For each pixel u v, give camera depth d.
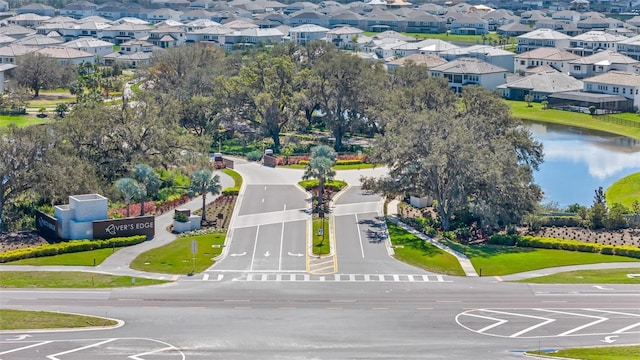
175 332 85.56
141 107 157.00
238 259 112.88
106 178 146.25
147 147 151.38
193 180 130.38
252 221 131.00
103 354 79.38
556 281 104.50
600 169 187.12
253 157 181.50
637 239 125.94
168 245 118.06
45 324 86.75
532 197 130.75
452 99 186.12
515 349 81.81
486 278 106.12
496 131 158.88
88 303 93.88
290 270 108.38
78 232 117.81
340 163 175.00
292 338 84.31
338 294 98.94
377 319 90.31
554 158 198.88
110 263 109.56
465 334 86.06
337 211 137.75
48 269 106.12
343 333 85.94
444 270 109.00
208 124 197.12
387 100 191.50
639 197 155.75
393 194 136.12
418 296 98.50
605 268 110.50
